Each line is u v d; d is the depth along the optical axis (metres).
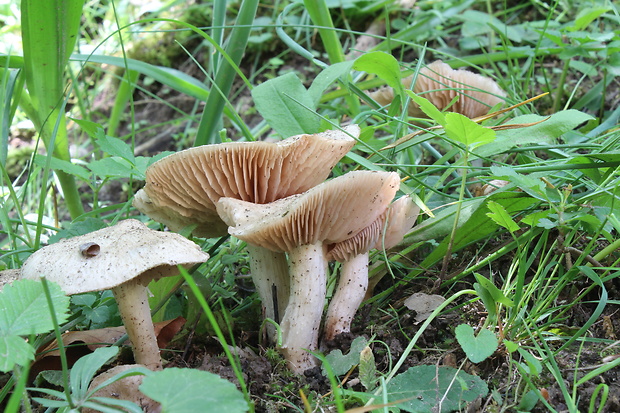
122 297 0.27
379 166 0.35
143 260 0.26
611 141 0.34
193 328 0.31
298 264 0.29
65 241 0.27
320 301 0.29
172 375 0.21
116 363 0.30
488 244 0.34
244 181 0.30
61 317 0.23
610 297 0.31
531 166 0.34
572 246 0.33
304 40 0.62
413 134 0.35
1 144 0.35
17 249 0.35
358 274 0.30
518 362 0.27
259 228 0.27
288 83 0.35
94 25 0.70
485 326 0.28
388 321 0.31
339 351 0.28
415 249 0.35
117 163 0.34
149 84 0.66
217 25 0.41
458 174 0.39
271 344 0.31
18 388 0.20
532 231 0.29
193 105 0.63
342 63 0.36
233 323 0.32
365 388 0.27
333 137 0.31
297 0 0.44
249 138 0.38
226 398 0.20
